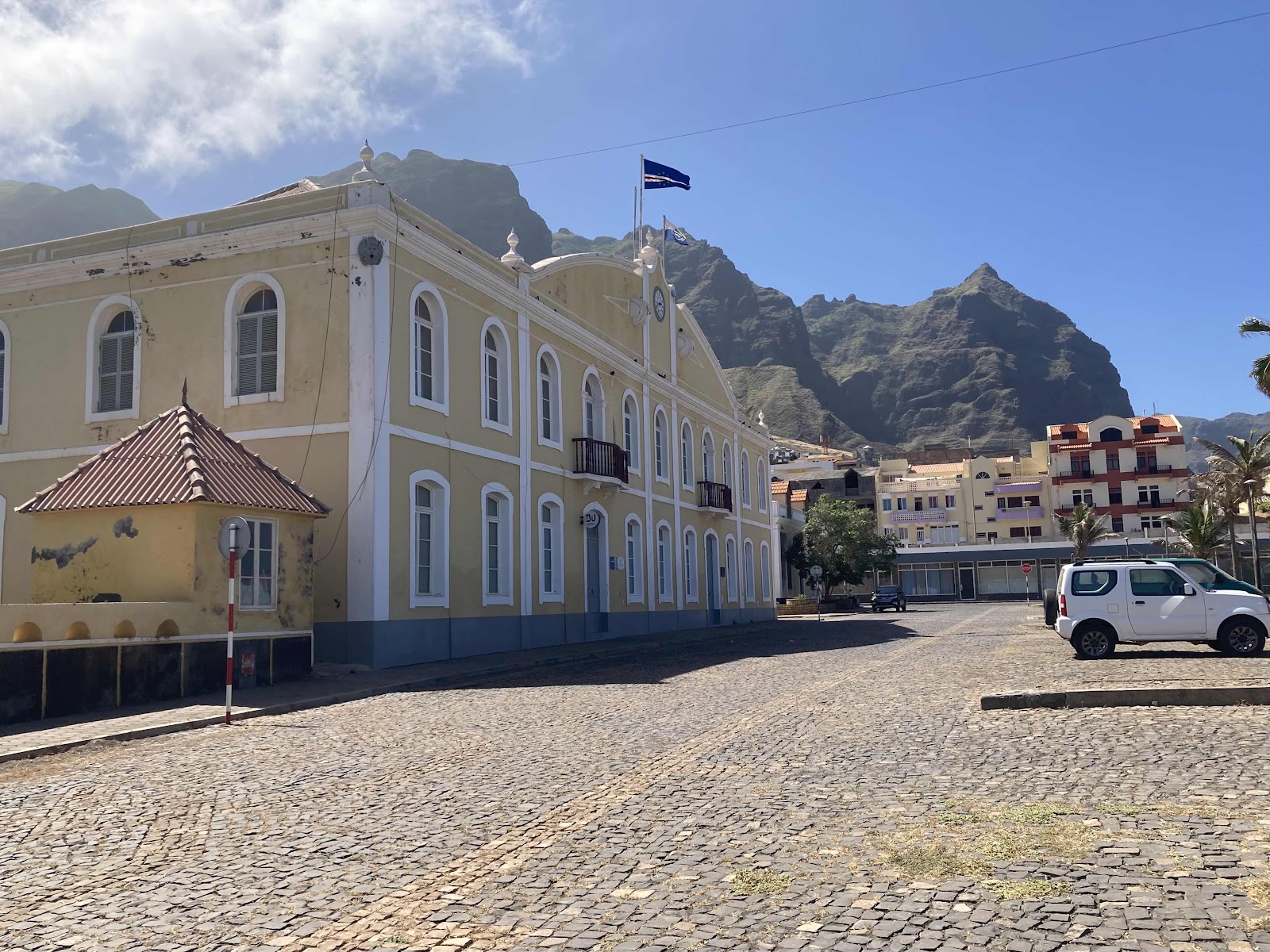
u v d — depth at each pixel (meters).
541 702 14.26
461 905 5.37
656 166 38.62
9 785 9.15
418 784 8.60
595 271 32.50
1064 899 5.04
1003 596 89.56
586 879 5.74
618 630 32.38
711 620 42.66
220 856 6.47
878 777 8.17
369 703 15.01
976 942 4.53
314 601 19.02
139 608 14.78
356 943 4.85
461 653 23.08
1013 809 6.89
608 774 8.77
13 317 24.09
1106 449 97.69
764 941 4.68
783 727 11.01
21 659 12.99
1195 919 4.71
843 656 21.30
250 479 17.30
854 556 71.25
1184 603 17.47
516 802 7.78
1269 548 73.12
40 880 6.02
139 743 11.66
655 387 37.06
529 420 27.17
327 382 20.89
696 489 41.59
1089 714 10.89
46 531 16.67
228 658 13.52
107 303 23.11
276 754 10.45
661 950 4.63
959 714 11.32
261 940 4.93
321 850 6.55
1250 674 13.62
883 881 5.47
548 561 28.33
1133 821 6.44
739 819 7.00
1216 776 7.68
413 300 22.09
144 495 15.99
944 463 115.88
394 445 21.08
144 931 5.09
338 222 21.03
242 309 22.08
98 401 23.20
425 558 22.31
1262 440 47.25
